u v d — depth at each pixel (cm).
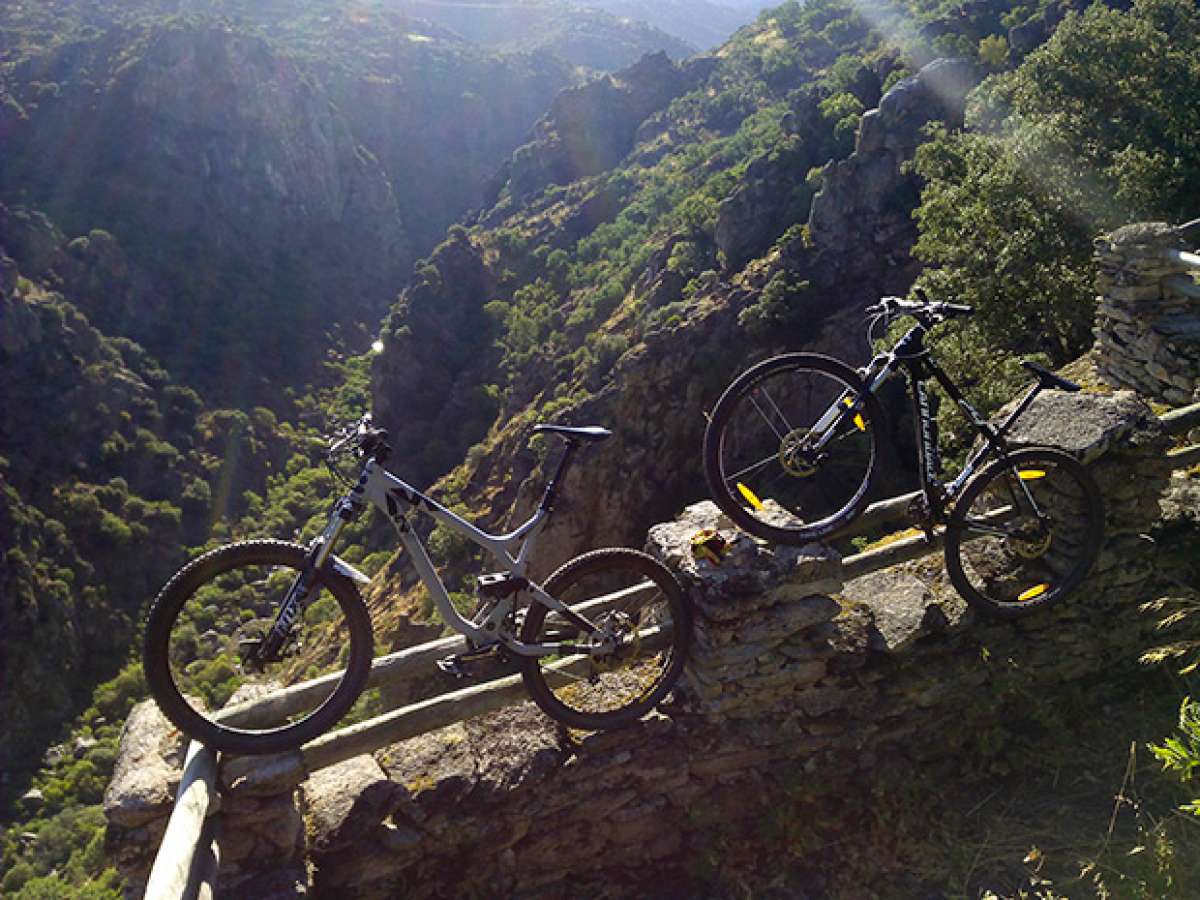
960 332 1441
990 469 362
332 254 14100
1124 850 303
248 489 8919
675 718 352
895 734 371
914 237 3888
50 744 5906
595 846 340
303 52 18650
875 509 364
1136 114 1628
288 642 278
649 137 11044
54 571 6844
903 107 3916
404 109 18650
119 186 11769
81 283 9888
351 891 311
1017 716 381
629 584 410
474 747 339
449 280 8606
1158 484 394
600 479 4275
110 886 2712
